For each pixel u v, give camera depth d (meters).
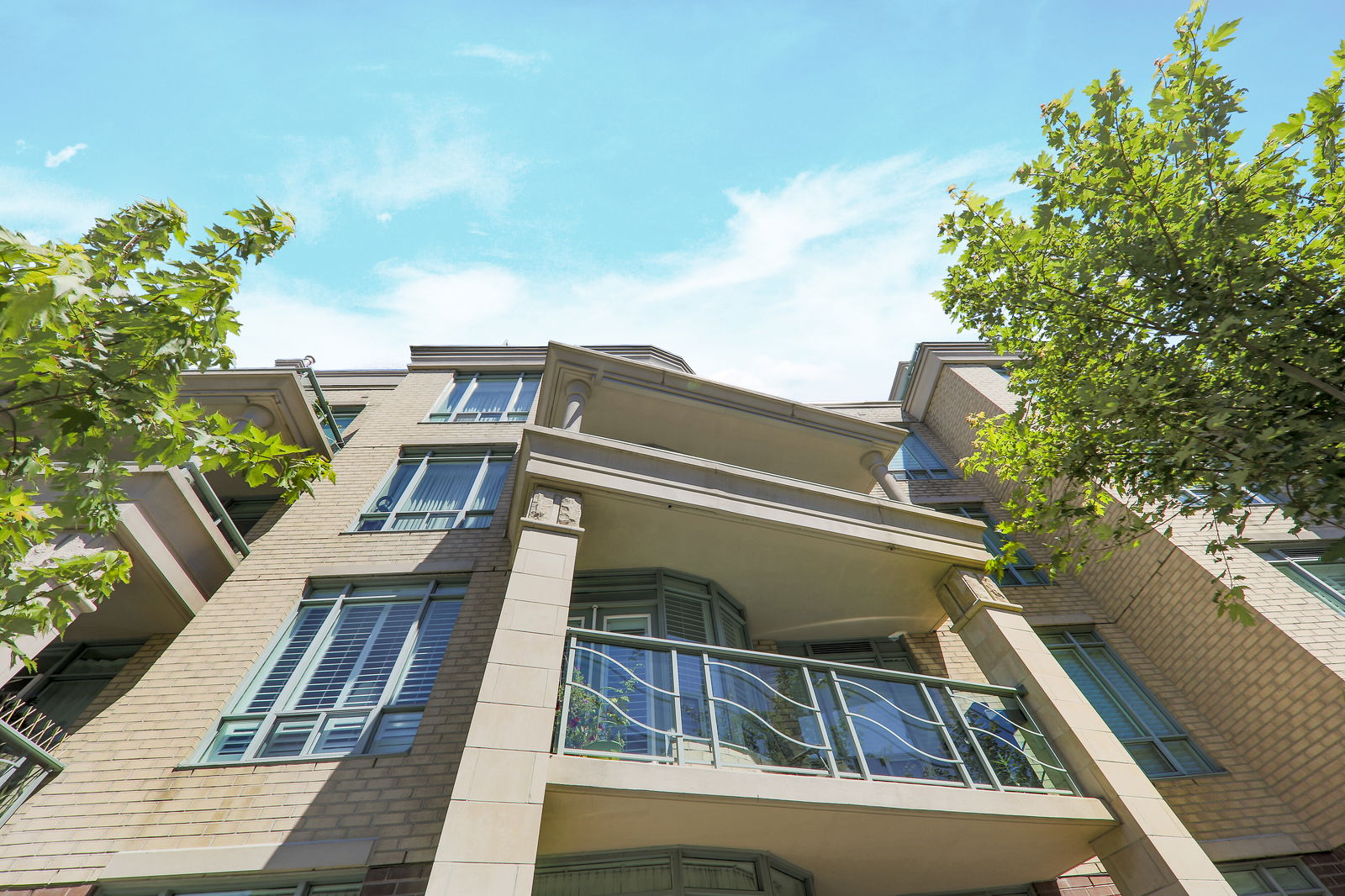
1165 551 11.07
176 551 8.80
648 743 6.23
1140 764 9.49
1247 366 6.30
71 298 3.71
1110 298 7.07
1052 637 11.70
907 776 6.53
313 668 8.41
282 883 6.08
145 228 5.12
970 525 9.52
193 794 6.68
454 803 4.78
